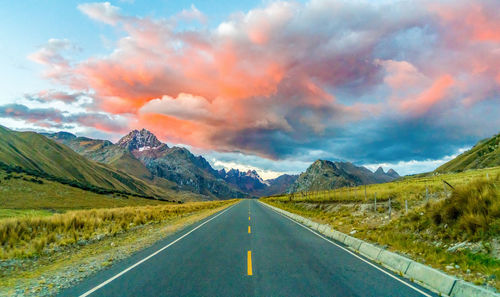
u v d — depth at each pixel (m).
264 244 10.87
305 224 19.02
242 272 6.81
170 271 6.91
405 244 9.65
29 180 79.88
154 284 5.87
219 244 10.86
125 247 10.48
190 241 11.59
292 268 7.23
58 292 5.51
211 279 6.21
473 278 6.25
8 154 109.75
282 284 5.86
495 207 8.59
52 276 6.81
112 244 11.13
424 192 20.41
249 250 9.64
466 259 7.31
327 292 5.39
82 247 10.76
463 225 9.04
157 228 16.67
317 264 7.72
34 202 64.81
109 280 6.20
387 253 8.22
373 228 13.65
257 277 6.38
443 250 8.49
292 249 9.90
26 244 10.32
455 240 8.99
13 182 72.88
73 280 6.35
